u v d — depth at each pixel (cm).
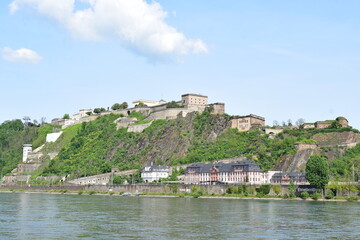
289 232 15425
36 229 15788
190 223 17350
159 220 18238
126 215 19950
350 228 16325
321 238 14400
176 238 14200
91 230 15612
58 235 14638
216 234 14950
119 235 14688
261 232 15388
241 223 17412
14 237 14250
